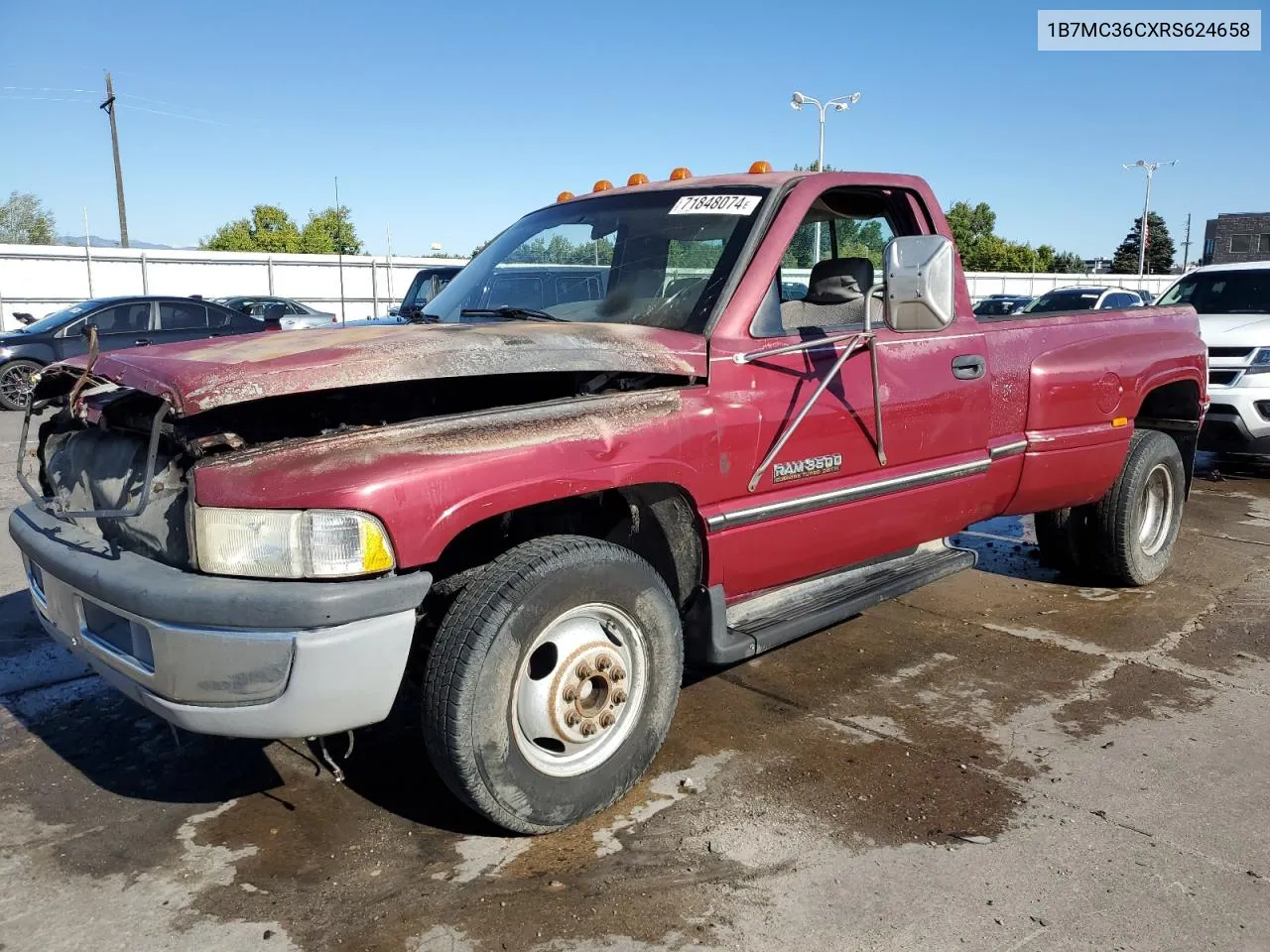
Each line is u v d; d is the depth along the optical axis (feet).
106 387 10.80
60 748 12.32
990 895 9.09
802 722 12.83
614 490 11.10
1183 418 18.99
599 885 9.27
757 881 9.32
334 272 118.52
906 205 14.20
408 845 10.02
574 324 11.69
